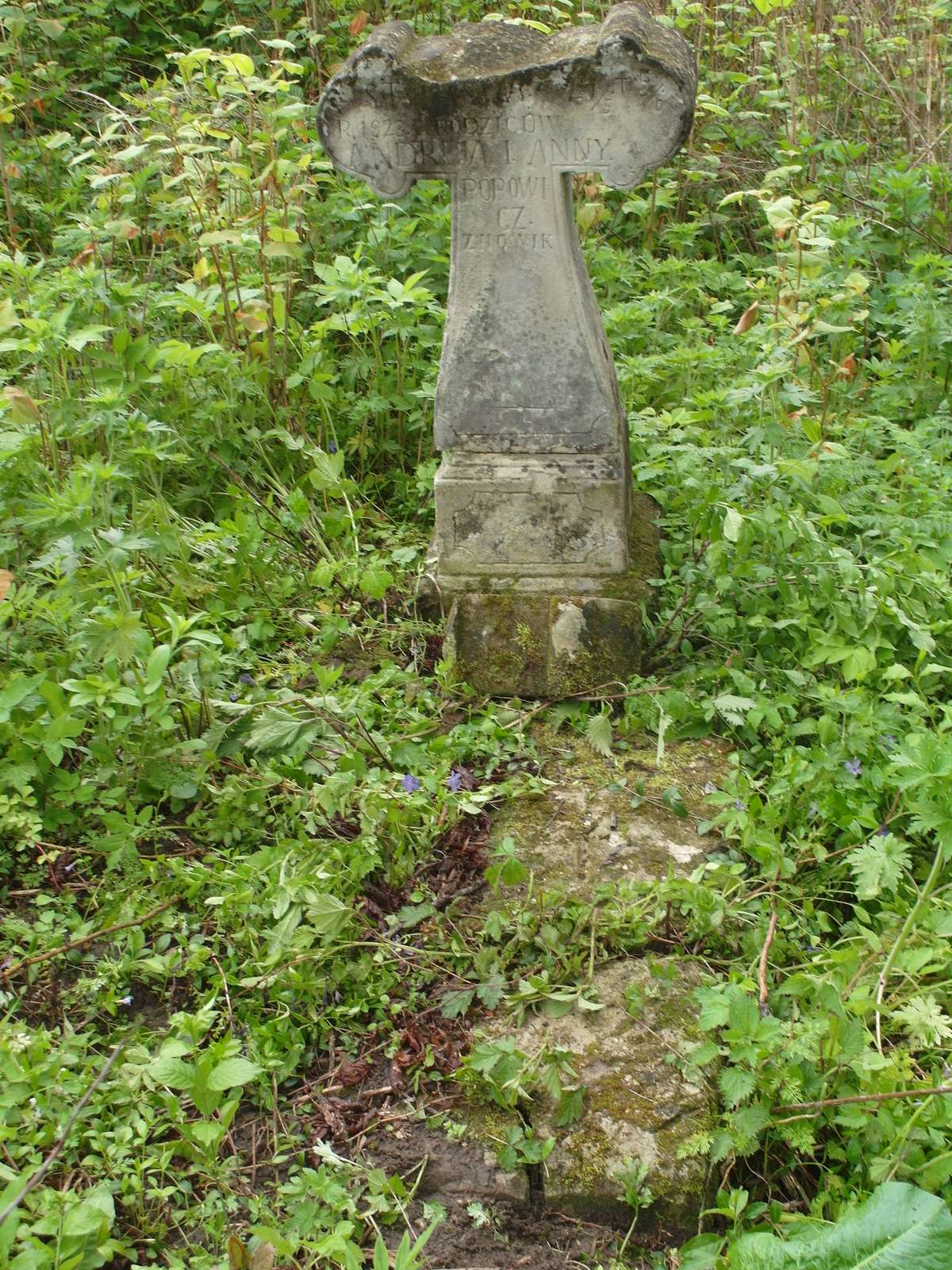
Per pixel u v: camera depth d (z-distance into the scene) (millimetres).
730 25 7285
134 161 5910
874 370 5445
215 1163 2777
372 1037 3104
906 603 3998
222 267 5207
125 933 3236
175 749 3629
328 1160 2809
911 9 7094
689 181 6574
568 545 4078
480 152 3691
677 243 6184
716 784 3750
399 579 4562
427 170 3750
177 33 7668
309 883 3229
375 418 5199
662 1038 3020
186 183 5266
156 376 4398
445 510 4086
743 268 6551
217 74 6262
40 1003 3094
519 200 3734
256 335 5152
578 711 4035
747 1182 2869
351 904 3330
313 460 4754
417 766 3725
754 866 3506
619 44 3482
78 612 3793
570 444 3967
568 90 3574
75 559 3883
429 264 5664
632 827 3602
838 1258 2404
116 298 4738
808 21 7324
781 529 4023
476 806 3600
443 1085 3000
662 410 5168
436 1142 2895
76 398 4625
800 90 7043
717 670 4047
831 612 4031
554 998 3092
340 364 5387
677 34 3893
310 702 3709
